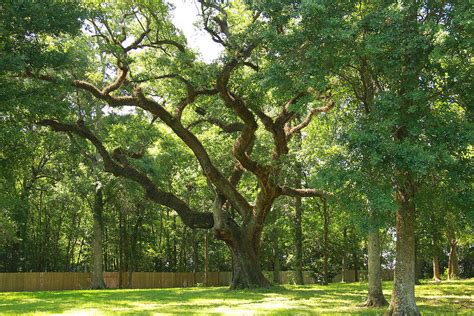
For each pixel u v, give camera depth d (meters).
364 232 12.48
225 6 23.14
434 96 13.10
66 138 35.22
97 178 38.38
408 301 13.45
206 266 44.00
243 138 24.44
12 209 35.38
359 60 13.86
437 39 11.37
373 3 13.86
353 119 16.34
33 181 41.41
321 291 27.30
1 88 16.55
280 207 36.88
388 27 12.04
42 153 40.91
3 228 34.75
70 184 38.72
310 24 12.30
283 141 24.98
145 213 46.91
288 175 25.67
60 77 19.75
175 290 33.34
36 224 48.28
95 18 21.30
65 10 17.27
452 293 25.02
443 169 12.09
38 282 42.09
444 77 12.94
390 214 13.04
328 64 12.85
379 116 11.92
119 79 23.98
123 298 24.61
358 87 16.17
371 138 10.87
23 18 16.17
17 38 16.70
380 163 11.16
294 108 13.43
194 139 26.50
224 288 33.81
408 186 13.12
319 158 24.12
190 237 51.38
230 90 23.19
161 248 53.12
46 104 18.23
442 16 12.88
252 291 26.47
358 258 55.06
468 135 11.15
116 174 27.81
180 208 28.33
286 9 13.16
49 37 21.16
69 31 17.39
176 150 35.72
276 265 45.94
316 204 39.06
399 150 10.73
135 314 15.84
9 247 44.62
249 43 20.53
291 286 33.97
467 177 12.02
